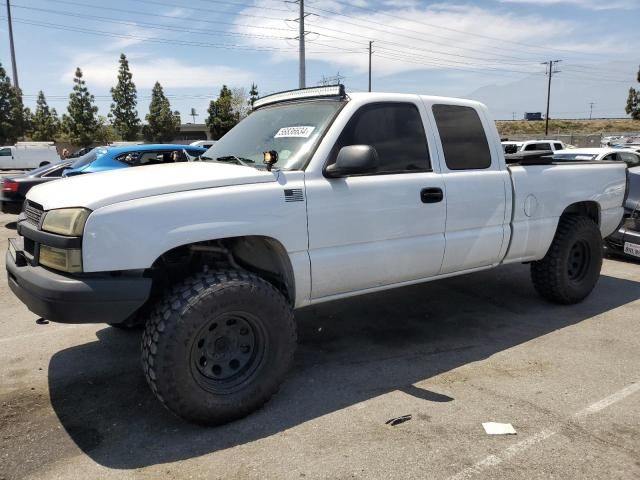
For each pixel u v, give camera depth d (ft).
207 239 10.32
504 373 13.00
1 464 9.48
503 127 331.36
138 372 13.30
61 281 9.55
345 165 11.23
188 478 9.00
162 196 10.03
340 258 12.08
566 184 16.92
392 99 13.32
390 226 12.82
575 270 18.13
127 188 10.03
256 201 10.82
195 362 10.15
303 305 12.10
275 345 11.00
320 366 13.57
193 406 10.09
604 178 18.31
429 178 13.55
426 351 14.48
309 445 9.93
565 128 323.98
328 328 16.33
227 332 10.62
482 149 15.02
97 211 9.53
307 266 11.62
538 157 16.81
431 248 13.62
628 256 26.08
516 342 15.02
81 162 36.58
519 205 15.57
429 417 10.90
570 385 12.28
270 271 12.10
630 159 36.52
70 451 9.87
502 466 9.20
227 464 9.37
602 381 12.48
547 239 16.62
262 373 10.93
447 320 16.94
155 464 9.42
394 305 18.48
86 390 12.37
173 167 12.04
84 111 167.73
